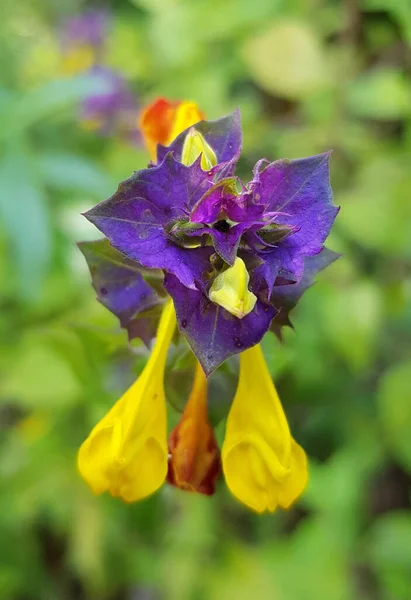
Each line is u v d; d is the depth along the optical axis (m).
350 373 0.18
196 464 0.10
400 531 0.17
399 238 0.17
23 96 0.17
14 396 0.16
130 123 0.22
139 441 0.10
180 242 0.09
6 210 0.16
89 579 0.19
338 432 0.18
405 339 0.19
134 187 0.09
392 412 0.17
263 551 0.18
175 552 0.19
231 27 0.21
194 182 0.09
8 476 0.18
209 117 0.20
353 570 0.18
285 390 0.16
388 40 0.19
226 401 0.10
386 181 0.17
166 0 0.23
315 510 0.19
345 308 0.16
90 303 0.17
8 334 0.18
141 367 0.12
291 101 0.21
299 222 0.09
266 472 0.10
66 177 0.17
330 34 0.19
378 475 0.19
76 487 0.17
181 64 0.22
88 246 0.10
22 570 0.19
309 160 0.09
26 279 0.16
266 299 0.09
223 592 0.17
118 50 0.26
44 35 0.34
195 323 0.09
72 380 0.16
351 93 0.18
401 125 0.20
